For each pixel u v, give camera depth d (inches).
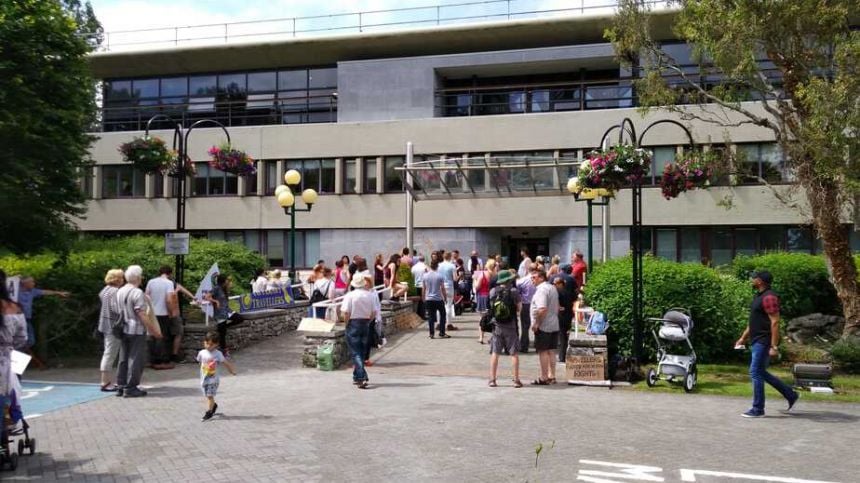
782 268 733.3
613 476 262.1
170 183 1384.1
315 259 1328.7
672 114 1124.5
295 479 257.3
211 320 586.9
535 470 268.7
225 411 376.2
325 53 1360.7
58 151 625.3
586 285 595.8
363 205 1285.7
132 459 284.2
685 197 1146.7
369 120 1302.9
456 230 1245.1
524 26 1243.8
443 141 1243.2
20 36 574.6
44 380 475.5
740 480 258.1
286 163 1331.2
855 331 585.6
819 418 365.7
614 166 490.9
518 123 1208.2
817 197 585.3
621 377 466.3
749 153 1096.2
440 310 669.3
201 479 257.6
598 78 1283.2
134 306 415.8
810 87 494.9
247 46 1352.1
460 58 1272.1
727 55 542.0
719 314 546.0
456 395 421.7
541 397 417.4
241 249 989.2
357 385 446.6
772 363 566.9
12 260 665.0
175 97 1472.7
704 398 419.8
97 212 1411.2
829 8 514.3
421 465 275.3
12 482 255.6
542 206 1203.9
